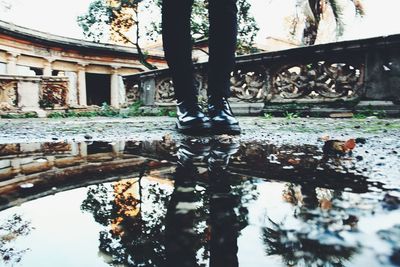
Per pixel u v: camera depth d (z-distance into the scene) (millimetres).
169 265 448
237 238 544
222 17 2652
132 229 601
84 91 31641
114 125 4531
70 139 2611
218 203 769
